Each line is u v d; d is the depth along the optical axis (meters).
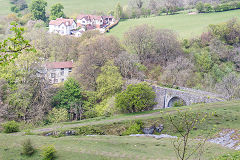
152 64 87.38
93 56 76.50
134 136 35.50
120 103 49.97
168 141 31.33
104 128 42.91
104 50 79.56
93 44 79.88
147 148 28.94
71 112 64.50
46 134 40.62
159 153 26.95
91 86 73.94
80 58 78.06
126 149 29.02
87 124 44.66
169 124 41.44
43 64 73.25
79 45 88.75
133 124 42.75
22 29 15.12
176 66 75.19
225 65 83.62
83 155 27.38
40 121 55.91
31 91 63.94
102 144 30.91
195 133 36.25
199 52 89.00
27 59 63.62
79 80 73.44
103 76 67.81
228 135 33.62
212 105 46.31
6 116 57.09
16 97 58.22
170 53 87.56
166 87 61.50
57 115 56.44
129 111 52.81
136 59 80.94
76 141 32.22
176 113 44.75
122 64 75.12
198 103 52.22
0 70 61.22
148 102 50.97
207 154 25.12
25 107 58.50
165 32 89.62
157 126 41.81
